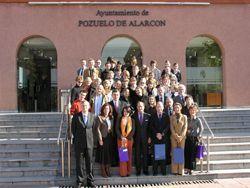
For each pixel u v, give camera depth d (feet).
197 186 35.88
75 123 36.47
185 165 38.52
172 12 61.52
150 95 40.65
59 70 60.08
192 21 61.93
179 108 38.24
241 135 45.50
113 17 60.59
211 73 63.52
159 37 61.31
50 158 39.78
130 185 36.96
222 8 62.39
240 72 62.75
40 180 36.88
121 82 41.57
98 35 60.44
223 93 63.16
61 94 57.98
